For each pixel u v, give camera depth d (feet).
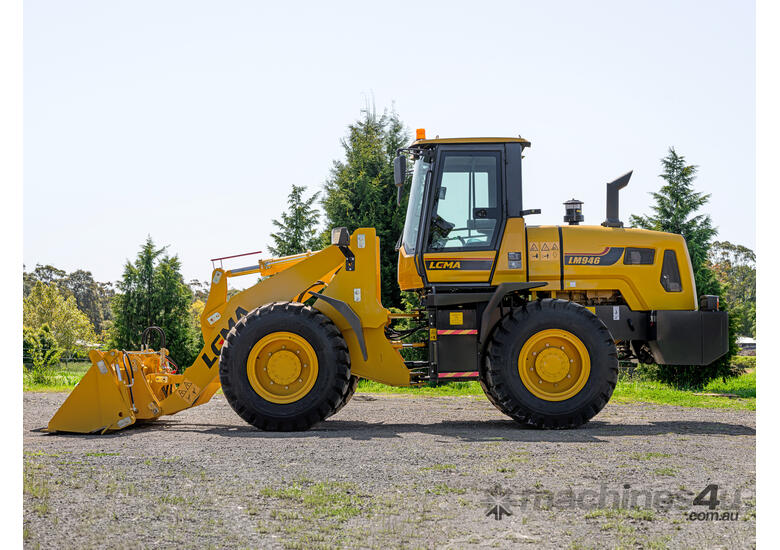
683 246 26.45
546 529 12.66
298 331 23.43
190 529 12.45
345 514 13.29
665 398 35.06
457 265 24.88
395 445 19.71
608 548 11.76
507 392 23.89
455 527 12.67
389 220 71.41
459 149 25.17
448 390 40.22
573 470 16.67
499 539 12.11
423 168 25.91
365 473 16.24
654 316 25.63
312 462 17.33
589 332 23.98
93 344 157.38
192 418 26.91
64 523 12.71
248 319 23.59
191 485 15.16
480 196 25.12
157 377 25.77
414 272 25.26
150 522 12.80
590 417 23.98
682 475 16.30
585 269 25.55
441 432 22.90
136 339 90.74
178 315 92.79
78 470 16.43
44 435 22.24
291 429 23.26
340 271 24.85
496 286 24.95
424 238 24.98
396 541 11.96
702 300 26.25
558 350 24.16
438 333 24.53
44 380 44.34
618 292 26.16
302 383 23.59
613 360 24.00
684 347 25.46
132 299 91.40
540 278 25.41
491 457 18.02
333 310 24.43
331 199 72.69
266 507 13.70
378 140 79.46
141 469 16.55
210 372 24.53
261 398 23.31
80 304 196.13
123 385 23.35
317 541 11.93
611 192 27.32
